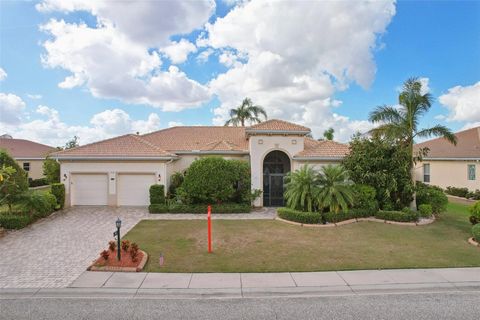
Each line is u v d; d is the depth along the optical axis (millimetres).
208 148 22984
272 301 7195
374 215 16719
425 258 10211
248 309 6793
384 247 11508
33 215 15727
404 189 16703
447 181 28234
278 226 15031
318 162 19922
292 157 20156
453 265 9531
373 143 17594
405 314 6539
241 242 12172
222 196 18641
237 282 8234
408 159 17047
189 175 18812
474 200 24516
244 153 22422
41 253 10859
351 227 14789
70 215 17547
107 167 19984
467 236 13172
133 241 12320
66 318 6395
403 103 17875
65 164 19828
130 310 6742
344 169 16938
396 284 8109
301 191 16062
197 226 15023
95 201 20188
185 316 6477
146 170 20078
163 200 19031
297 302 7141
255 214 18312
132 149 20531
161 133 26891
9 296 7500
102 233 13672
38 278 8562
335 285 8047
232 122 40406
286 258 10227
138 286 7980
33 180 34562
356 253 10773
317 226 14875
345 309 6777
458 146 28578
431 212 16828
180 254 10648
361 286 7988
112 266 9195
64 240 12547
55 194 18688
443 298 7336
